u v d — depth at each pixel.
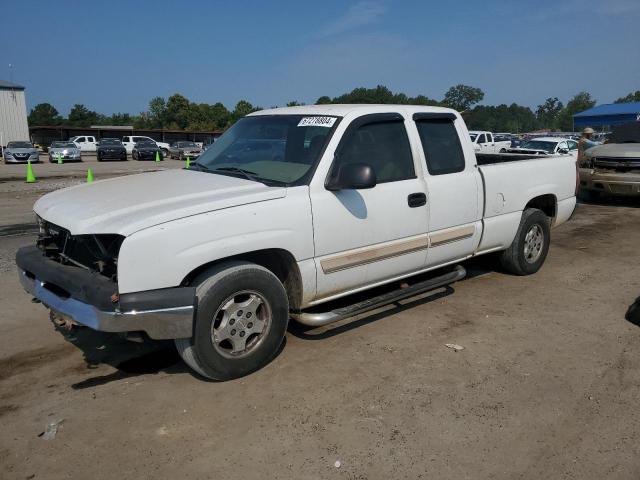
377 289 5.59
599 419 3.38
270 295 3.83
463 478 2.84
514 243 6.00
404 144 4.69
